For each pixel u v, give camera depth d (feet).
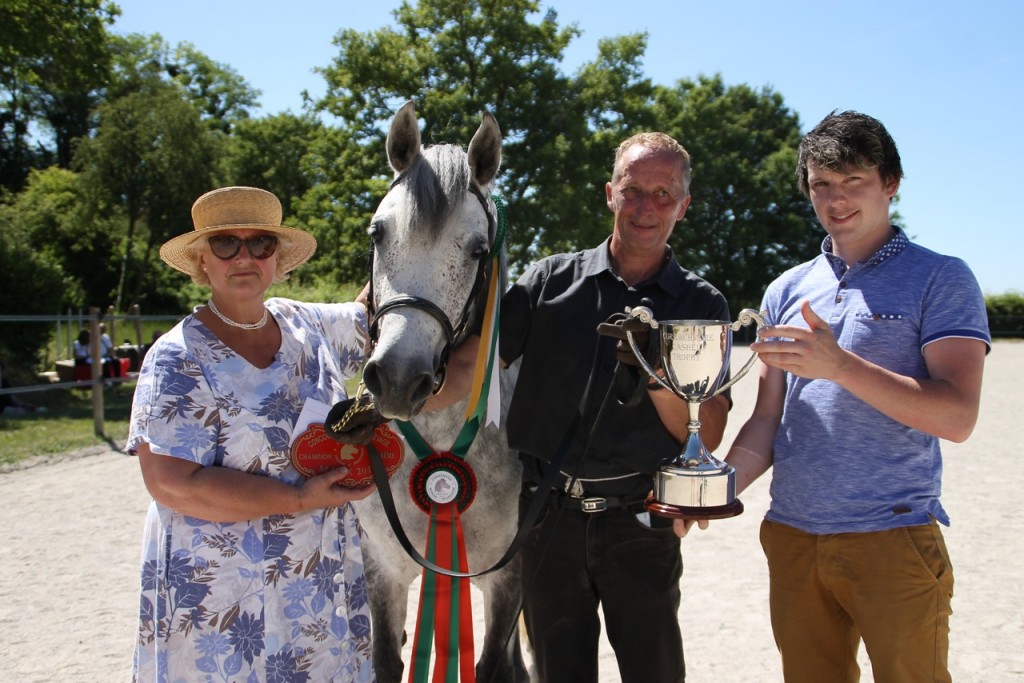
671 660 7.72
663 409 7.12
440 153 7.22
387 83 69.56
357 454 6.82
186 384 6.32
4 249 48.65
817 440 7.08
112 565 16.83
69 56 56.70
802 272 7.70
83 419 37.81
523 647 12.68
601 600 7.84
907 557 6.70
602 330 6.61
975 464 26.86
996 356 84.79
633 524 7.52
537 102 68.90
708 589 15.47
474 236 7.11
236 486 6.21
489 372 7.55
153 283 106.42
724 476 6.23
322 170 75.36
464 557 8.09
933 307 6.72
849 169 6.88
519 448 7.91
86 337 47.11
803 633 7.36
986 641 12.76
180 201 92.43
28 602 14.70
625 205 7.48
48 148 129.18
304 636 6.50
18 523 20.06
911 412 6.17
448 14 69.67
